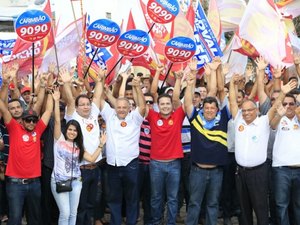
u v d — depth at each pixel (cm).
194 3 1259
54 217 852
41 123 759
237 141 780
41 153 800
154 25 1048
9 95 910
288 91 754
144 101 817
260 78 837
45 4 941
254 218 930
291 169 772
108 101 893
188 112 804
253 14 969
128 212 827
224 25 1201
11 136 741
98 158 809
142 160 860
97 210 879
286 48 949
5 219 895
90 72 1004
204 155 788
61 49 990
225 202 876
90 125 801
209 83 862
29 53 940
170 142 813
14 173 738
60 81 845
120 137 812
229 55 1109
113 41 895
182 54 917
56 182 754
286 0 1123
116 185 820
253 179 767
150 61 1034
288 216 818
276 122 759
